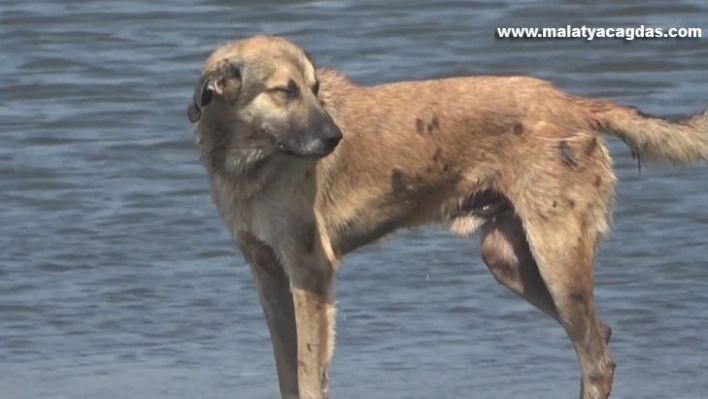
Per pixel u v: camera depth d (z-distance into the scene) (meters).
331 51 21.70
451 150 12.01
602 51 21.77
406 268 15.73
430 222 12.27
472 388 12.90
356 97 11.97
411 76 20.88
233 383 13.08
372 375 13.23
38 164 18.56
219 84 11.34
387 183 11.96
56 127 19.72
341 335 14.20
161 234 16.70
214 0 23.58
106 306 14.89
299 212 11.61
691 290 15.11
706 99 20.27
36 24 22.94
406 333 14.24
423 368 13.39
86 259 16.05
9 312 14.73
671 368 13.34
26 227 16.86
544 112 11.98
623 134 12.17
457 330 14.31
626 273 15.59
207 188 17.94
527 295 12.41
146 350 13.92
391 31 22.39
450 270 15.67
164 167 18.53
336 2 23.47
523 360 13.59
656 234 16.56
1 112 20.25
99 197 17.69
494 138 11.99
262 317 14.64
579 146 11.96
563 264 11.95
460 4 23.28
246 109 11.34
